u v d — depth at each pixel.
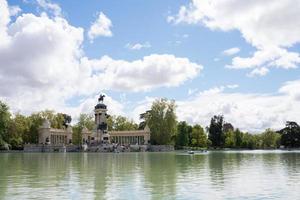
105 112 178.88
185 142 194.00
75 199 25.02
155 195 26.73
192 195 26.78
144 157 94.94
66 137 183.38
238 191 28.84
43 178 38.22
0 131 135.62
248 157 97.75
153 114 185.00
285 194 27.38
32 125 170.75
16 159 81.19
